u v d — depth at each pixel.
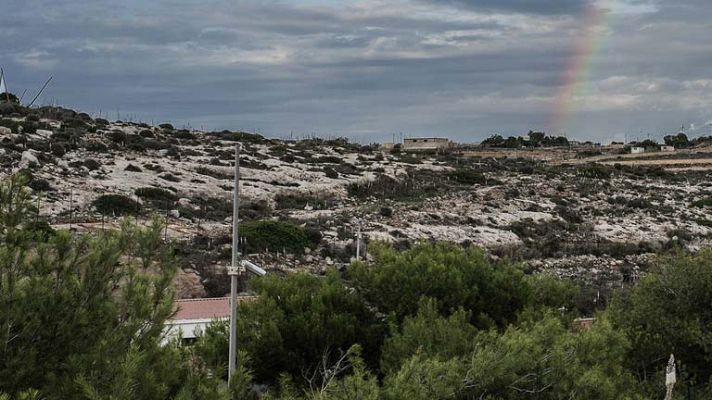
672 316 22.72
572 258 66.25
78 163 68.12
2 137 70.19
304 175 85.00
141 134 93.19
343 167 95.62
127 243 13.43
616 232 77.88
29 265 12.25
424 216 72.50
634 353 22.17
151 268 13.74
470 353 16.84
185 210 60.00
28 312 11.60
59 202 53.69
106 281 12.77
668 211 94.94
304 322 20.83
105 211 54.41
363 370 16.92
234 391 13.12
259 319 21.27
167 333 13.79
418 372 14.90
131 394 11.14
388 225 65.88
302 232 54.16
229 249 47.44
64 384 11.08
